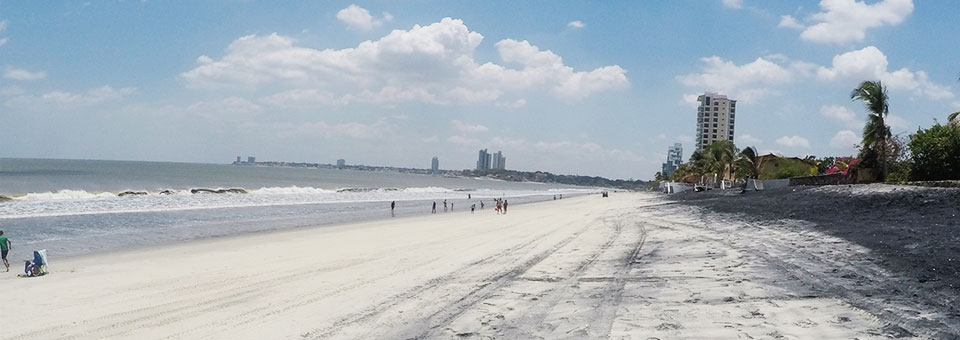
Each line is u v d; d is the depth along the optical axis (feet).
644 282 33.81
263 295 35.45
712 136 580.71
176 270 50.75
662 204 144.15
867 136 129.08
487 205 219.20
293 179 567.59
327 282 39.37
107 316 31.19
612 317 25.77
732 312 25.17
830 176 145.59
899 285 27.63
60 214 123.24
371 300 32.19
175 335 26.40
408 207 199.62
